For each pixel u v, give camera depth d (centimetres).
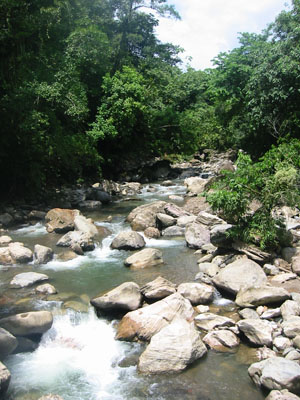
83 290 761
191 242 1036
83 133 2358
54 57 1894
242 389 463
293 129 2033
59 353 561
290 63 1862
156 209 1299
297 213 1202
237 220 902
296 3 2145
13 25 1347
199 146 3650
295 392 437
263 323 567
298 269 763
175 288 719
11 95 1469
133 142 2914
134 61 3550
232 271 734
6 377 459
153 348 524
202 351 530
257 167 922
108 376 502
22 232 1236
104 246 1073
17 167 1589
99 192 1811
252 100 2119
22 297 725
